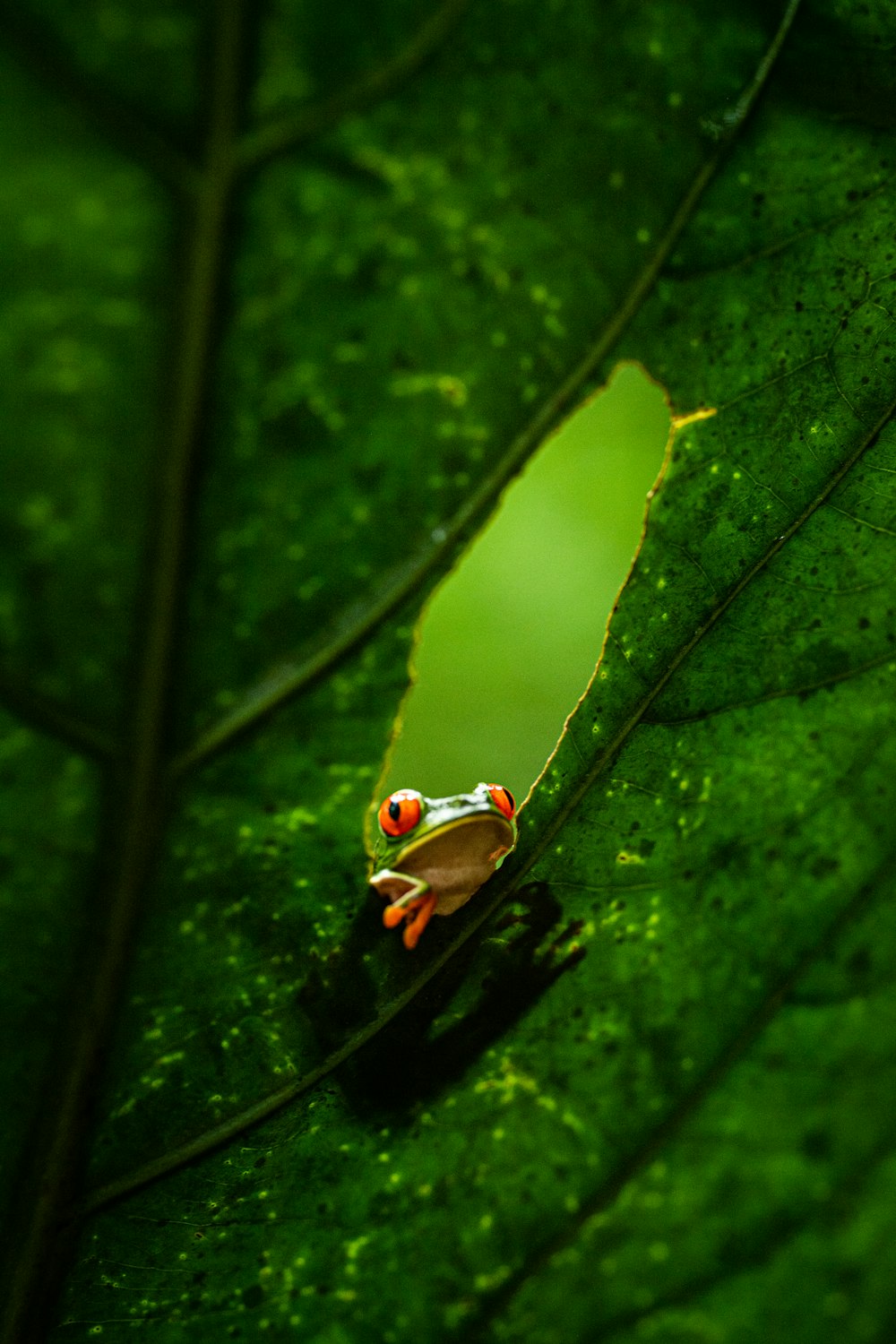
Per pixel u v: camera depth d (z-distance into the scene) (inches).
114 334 22.0
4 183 21.7
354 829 23.0
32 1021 22.7
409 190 22.2
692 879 23.3
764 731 23.4
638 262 22.9
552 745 49.6
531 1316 22.7
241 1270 23.2
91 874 22.6
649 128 22.8
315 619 22.6
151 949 22.8
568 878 23.4
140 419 22.0
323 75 22.0
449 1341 22.8
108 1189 23.1
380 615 22.6
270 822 22.9
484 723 50.2
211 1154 23.2
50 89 21.7
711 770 23.4
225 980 23.1
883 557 23.5
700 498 23.5
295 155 22.0
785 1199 22.5
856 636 23.4
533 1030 23.2
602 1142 22.9
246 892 23.0
